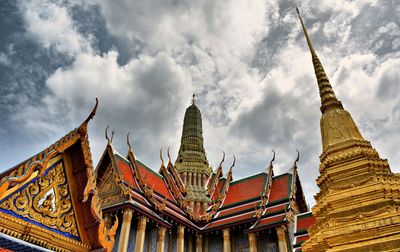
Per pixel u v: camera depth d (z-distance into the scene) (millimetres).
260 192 33719
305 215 29812
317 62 18766
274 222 27812
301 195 35094
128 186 25609
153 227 27828
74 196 6668
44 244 5770
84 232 6625
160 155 36938
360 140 14195
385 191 11172
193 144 47625
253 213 30875
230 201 35344
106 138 29531
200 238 31297
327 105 16578
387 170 12969
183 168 43156
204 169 43375
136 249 23875
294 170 34500
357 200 11547
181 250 28188
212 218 33406
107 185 27312
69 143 6664
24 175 5578
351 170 12867
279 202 31484
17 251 5617
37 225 5785
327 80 17703
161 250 25891
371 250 9508
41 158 6039
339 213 11539
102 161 28625
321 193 13812
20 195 5641
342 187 12555
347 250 9984
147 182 31125
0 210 5273
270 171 35531
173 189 34000
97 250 6453
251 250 27875
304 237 27406
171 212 28969
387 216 10273
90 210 6609
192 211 33906
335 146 14359
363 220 10766
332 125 15281
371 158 13016
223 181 41250
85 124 6922
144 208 25797
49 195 6184
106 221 24594
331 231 10758
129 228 23688
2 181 5188
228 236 30141
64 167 6691
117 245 24328
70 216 6500
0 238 5199
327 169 13766
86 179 6680
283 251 26203
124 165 29797
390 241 9273
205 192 38500
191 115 52344
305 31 20703
